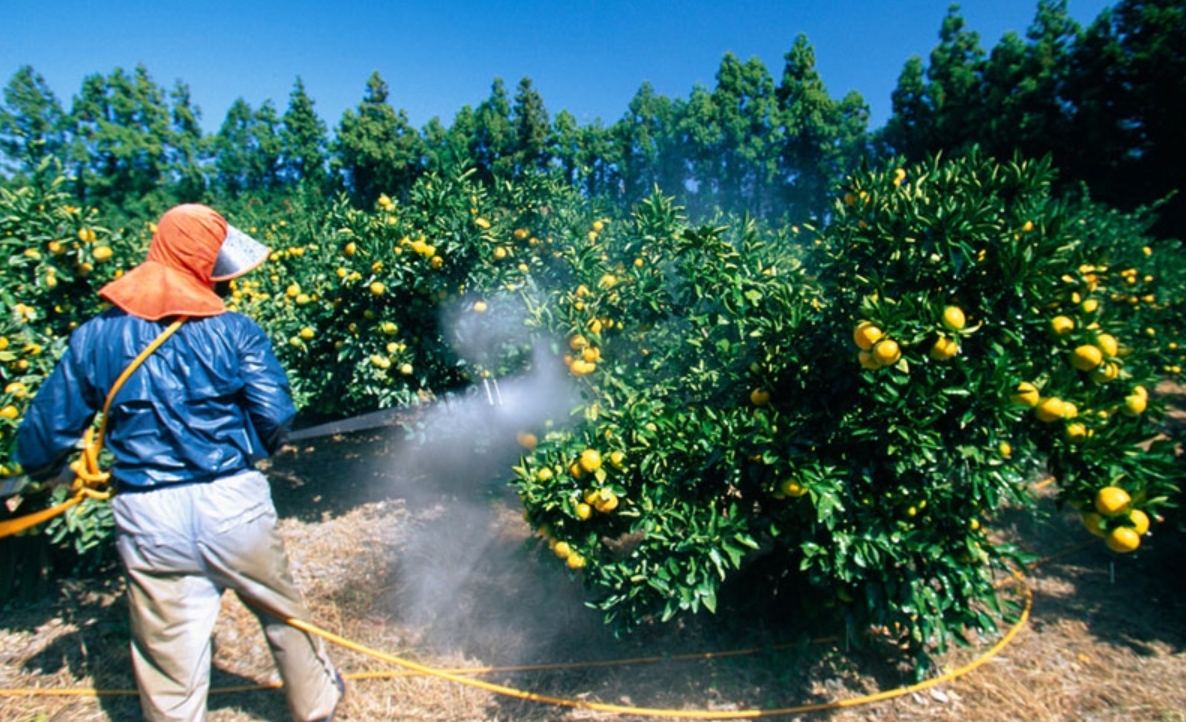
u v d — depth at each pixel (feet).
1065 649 9.69
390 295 13.71
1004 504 13.51
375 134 84.17
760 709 8.61
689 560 7.83
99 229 11.32
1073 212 17.65
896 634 9.44
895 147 60.03
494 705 8.74
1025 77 51.57
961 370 7.21
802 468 7.63
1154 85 46.73
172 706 6.95
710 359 9.74
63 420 6.72
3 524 6.79
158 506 6.63
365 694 8.87
